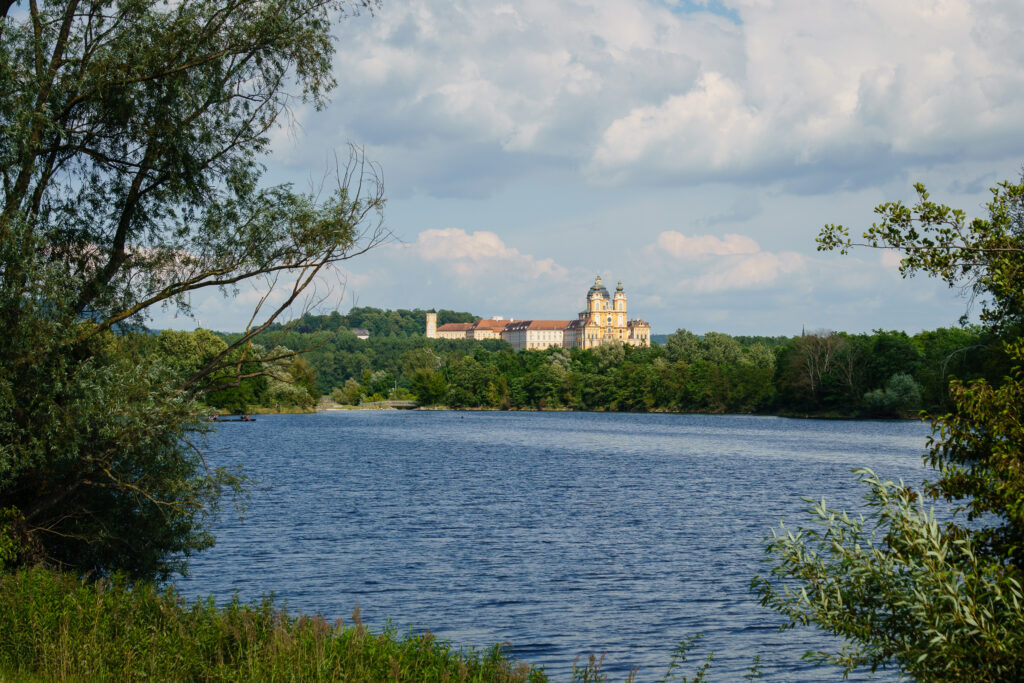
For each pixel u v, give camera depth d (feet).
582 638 73.51
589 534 126.82
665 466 245.24
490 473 225.15
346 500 165.07
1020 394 29.48
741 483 200.54
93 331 63.72
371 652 39.99
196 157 67.15
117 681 38.06
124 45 62.90
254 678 36.37
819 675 64.23
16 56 59.72
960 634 24.27
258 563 102.78
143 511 68.18
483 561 105.29
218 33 65.26
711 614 80.94
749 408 579.07
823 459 263.70
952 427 30.53
